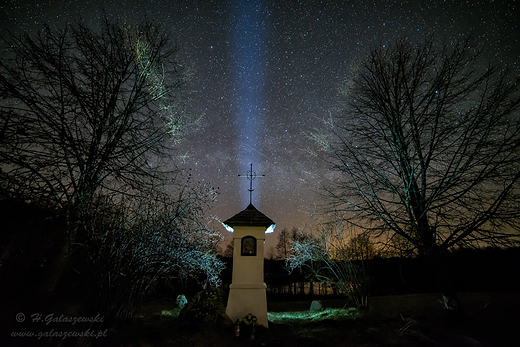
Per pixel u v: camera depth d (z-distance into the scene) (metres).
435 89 9.19
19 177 6.04
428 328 8.01
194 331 7.88
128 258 7.62
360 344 7.46
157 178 7.78
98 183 7.24
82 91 7.39
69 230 6.59
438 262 8.82
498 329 7.71
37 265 7.00
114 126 7.89
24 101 6.38
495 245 7.99
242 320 8.95
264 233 10.42
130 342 6.34
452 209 8.16
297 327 9.63
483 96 8.23
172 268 9.01
